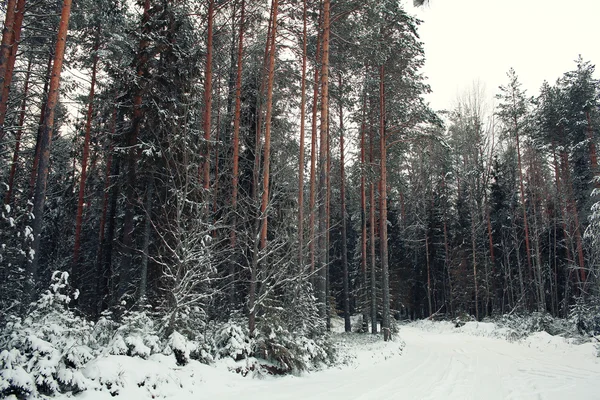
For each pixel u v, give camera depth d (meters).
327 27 15.86
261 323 10.50
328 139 19.33
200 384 7.84
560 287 35.84
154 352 8.08
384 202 20.92
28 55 15.84
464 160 40.75
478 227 36.94
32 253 8.09
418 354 16.67
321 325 13.19
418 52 20.30
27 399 5.51
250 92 17.56
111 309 12.59
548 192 35.41
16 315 7.37
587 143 25.80
